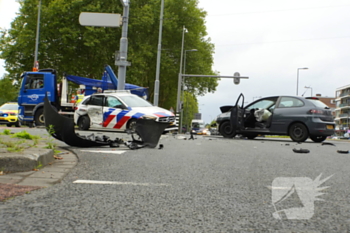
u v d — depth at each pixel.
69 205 2.90
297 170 5.09
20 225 2.34
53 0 30.48
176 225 2.45
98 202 3.03
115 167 4.97
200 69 40.59
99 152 6.60
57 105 19.23
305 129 13.37
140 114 14.13
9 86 57.06
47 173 4.29
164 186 3.78
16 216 2.54
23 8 29.34
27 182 3.72
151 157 6.23
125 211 2.78
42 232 2.22
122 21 16.52
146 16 31.61
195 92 45.00
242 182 4.07
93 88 20.53
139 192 3.46
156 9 35.03
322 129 13.12
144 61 31.97
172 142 10.62
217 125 16.19
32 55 29.66
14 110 24.09
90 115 15.30
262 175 4.58
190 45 39.34
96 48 29.52
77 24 29.78
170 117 14.80
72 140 7.15
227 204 3.05
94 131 15.20
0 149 4.97
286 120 13.74
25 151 4.90
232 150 8.30
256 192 3.54
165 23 34.88
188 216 2.68
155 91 27.00
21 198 3.06
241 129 14.85
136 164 5.32
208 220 2.58
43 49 29.03
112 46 31.33
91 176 4.23
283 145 10.78
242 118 14.90
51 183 3.73
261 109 14.43
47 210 2.72
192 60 39.66
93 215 2.64
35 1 29.28
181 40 38.19
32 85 18.81
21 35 28.84
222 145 9.99
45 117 6.73
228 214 2.74
